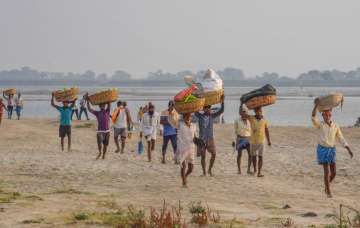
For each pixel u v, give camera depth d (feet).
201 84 69.21
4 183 64.18
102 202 50.62
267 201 54.44
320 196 58.34
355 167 81.30
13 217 42.86
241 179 69.41
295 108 356.59
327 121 58.18
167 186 63.26
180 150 62.49
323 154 58.03
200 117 71.15
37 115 265.13
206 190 60.64
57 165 81.46
